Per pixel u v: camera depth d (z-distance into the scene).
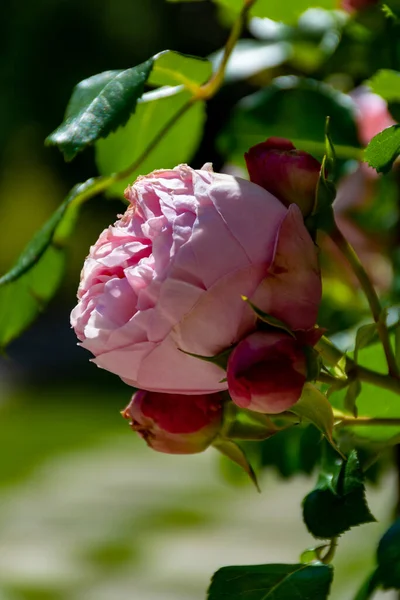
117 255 0.71
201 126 0.87
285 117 0.92
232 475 1.00
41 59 5.66
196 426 0.73
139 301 0.69
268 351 0.69
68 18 5.50
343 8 0.92
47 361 6.62
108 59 5.54
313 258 0.70
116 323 0.70
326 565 0.72
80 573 2.68
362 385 0.81
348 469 0.74
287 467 0.92
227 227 0.69
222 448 0.74
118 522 3.09
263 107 0.92
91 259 0.72
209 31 2.12
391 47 0.87
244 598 0.71
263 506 3.13
